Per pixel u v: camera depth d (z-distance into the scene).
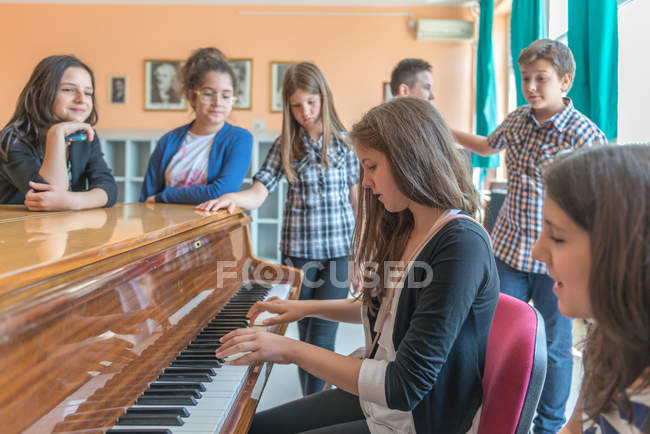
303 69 2.03
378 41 5.39
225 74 2.20
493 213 2.85
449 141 1.02
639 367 0.59
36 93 1.73
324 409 1.22
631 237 0.56
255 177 2.21
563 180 0.63
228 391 0.87
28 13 5.48
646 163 0.58
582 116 1.90
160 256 1.03
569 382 1.94
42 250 0.75
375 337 1.11
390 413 1.02
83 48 5.50
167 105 5.49
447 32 5.21
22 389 0.58
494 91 4.64
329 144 2.10
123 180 5.16
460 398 0.97
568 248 0.63
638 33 2.62
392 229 1.21
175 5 5.45
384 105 1.05
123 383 0.80
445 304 0.90
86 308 0.73
